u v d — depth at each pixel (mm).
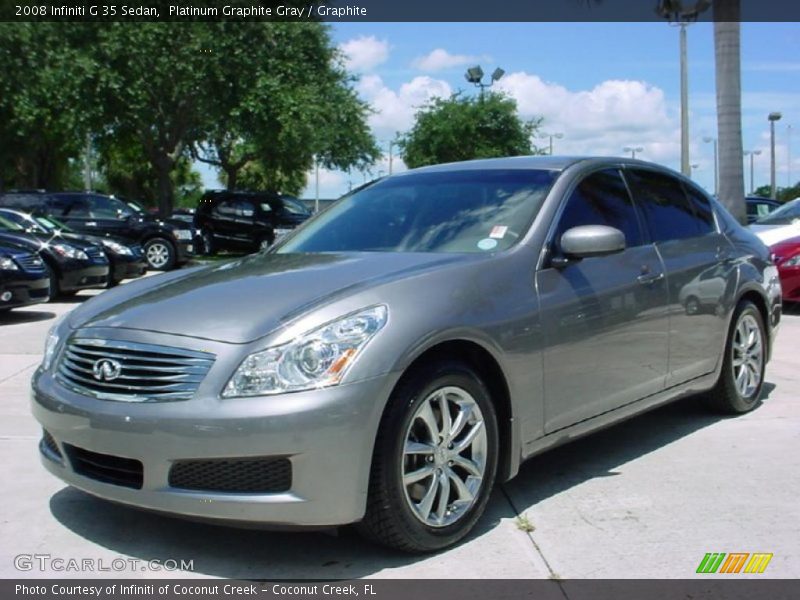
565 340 4184
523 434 4008
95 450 3527
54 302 13328
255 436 3234
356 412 3305
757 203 20438
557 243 4348
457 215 4582
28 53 21875
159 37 21641
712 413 5863
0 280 10414
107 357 3598
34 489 4504
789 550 3643
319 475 3275
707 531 3852
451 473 3682
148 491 3422
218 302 3695
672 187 5523
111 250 15422
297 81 23984
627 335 4594
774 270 6203
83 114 21844
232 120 23141
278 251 4863
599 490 4410
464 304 3740
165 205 24828
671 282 4957
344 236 4770
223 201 24266
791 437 5312
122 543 3818
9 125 26188
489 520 4020
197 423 3281
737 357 5773
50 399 3727
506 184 4730
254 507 3291
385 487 3406
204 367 3371
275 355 3334
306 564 3576
